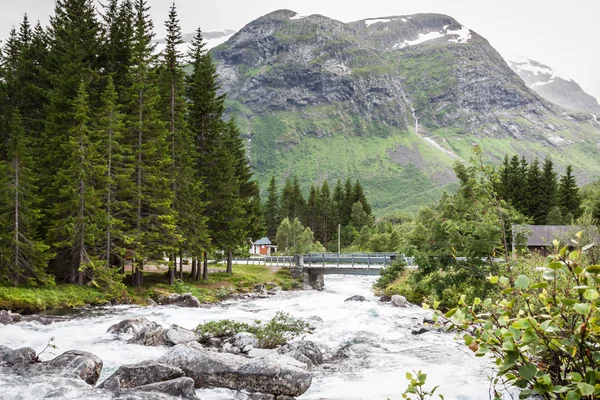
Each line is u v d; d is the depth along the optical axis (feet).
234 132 179.42
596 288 12.27
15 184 93.91
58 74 140.15
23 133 124.16
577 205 269.23
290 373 36.24
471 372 42.93
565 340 11.94
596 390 10.66
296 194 414.82
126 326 63.87
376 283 136.15
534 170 262.06
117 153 112.37
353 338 63.52
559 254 12.89
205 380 36.78
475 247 66.28
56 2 163.84
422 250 76.38
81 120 103.76
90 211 102.78
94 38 144.36
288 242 325.01
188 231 128.26
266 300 122.31
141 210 120.37
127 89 122.52
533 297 13.91
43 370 35.47
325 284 187.62
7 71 161.89
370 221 365.40
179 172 127.65
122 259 106.83
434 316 14.02
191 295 107.45
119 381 33.09
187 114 143.64
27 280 95.09
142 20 143.95
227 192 144.77
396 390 37.91
